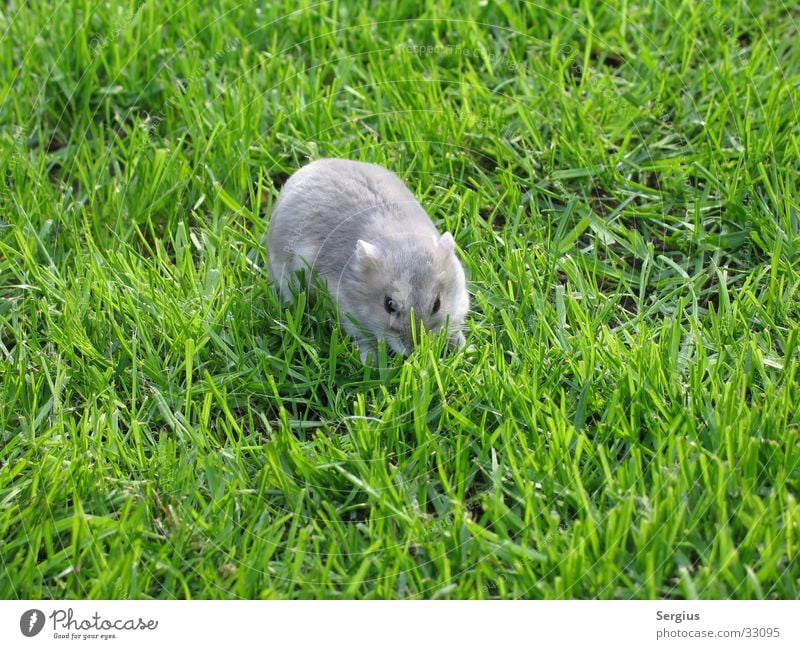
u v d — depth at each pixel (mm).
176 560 5180
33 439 5730
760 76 8336
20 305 6840
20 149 7820
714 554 5016
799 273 6805
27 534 5227
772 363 6059
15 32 8898
